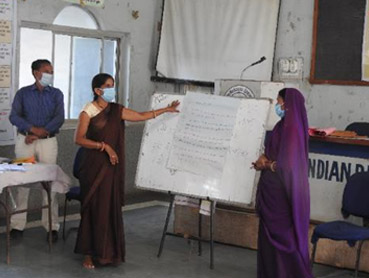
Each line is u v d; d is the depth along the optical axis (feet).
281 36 22.21
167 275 14.97
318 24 21.16
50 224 16.30
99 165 15.11
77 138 15.08
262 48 22.43
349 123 20.85
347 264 15.78
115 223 15.31
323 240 16.11
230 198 15.25
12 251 16.30
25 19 19.80
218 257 16.62
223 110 15.78
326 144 16.28
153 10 24.41
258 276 14.08
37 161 17.35
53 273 14.74
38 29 20.49
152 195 24.34
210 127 15.75
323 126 21.43
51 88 17.57
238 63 22.98
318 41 21.22
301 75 21.81
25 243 17.11
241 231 17.48
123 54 23.70
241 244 17.53
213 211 15.90
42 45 20.70
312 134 16.44
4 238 17.48
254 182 15.07
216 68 23.47
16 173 14.71
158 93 16.44
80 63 22.16
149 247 17.37
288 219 13.56
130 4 23.38
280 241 13.56
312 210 16.56
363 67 20.31
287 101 13.58
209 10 23.53
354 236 13.48
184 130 15.98
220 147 15.52
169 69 24.49
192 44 23.98
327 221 16.33
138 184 16.17
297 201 13.37
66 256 16.12
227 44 23.18
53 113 17.52
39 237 17.76
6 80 19.33
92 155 15.16
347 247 15.72
